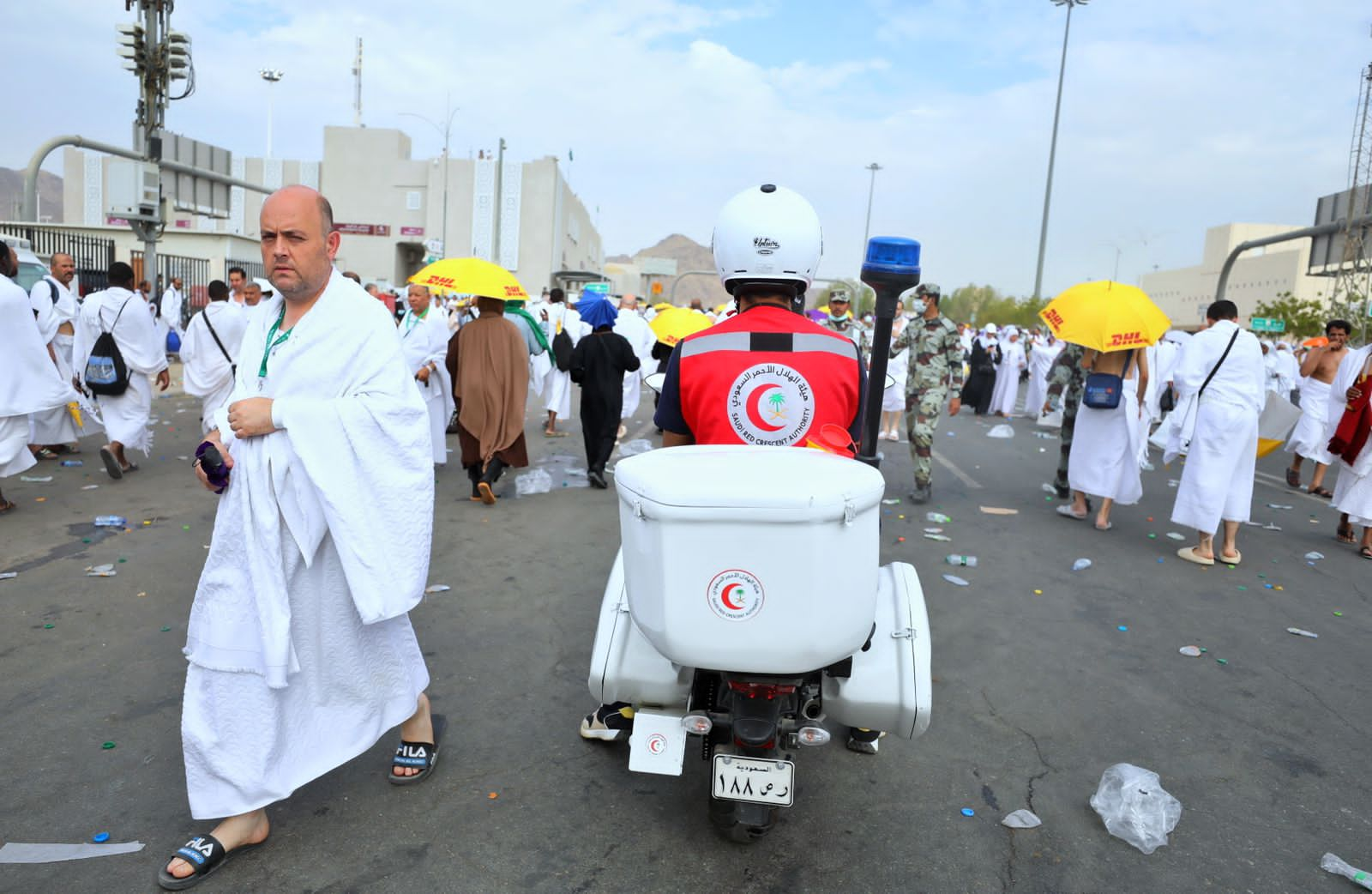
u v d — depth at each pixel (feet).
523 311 33.40
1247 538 25.17
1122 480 24.52
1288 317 157.99
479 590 17.61
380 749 11.55
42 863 8.96
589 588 17.98
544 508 24.75
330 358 8.86
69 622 15.16
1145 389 24.21
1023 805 10.73
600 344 27.20
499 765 11.19
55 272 31.04
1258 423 21.98
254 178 181.37
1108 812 10.48
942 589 19.01
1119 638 16.53
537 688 13.42
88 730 11.63
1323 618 18.33
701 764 11.45
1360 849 10.13
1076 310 24.12
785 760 8.20
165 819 9.78
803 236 8.95
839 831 10.06
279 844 9.43
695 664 7.50
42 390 21.90
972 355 56.49
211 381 29.17
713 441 9.16
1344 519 25.38
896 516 25.76
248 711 8.78
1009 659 15.29
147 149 55.93
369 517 8.96
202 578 8.90
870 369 9.61
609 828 9.96
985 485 31.35
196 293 90.63
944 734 12.45
